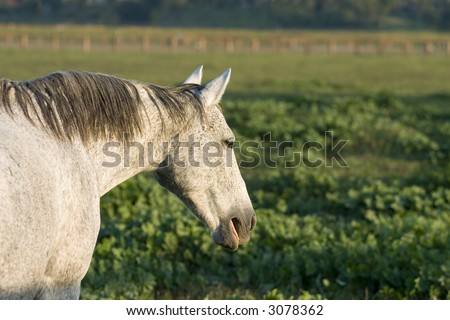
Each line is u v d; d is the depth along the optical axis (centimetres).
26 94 505
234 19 14688
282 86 3766
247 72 4688
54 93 519
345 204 1406
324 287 962
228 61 5606
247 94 3312
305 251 1034
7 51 5744
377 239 1116
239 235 614
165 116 571
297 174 1612
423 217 1264
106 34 8500
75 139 521
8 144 464
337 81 4188
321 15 14750
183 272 973
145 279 930
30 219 458
